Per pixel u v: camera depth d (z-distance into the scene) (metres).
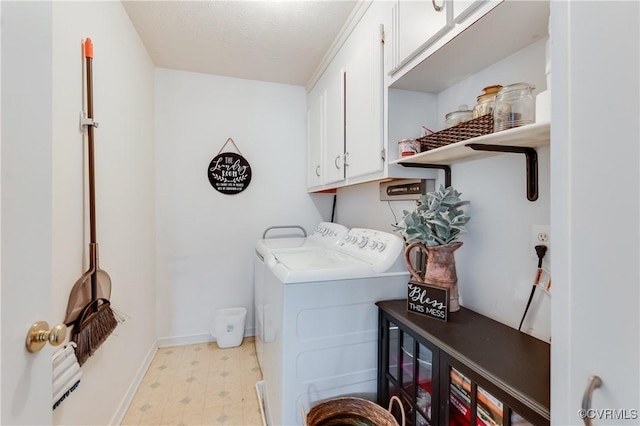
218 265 2.63
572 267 0.47
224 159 2.61
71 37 1.16
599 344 0.43
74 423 1.17
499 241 1.13
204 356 2.34
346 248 1.77
